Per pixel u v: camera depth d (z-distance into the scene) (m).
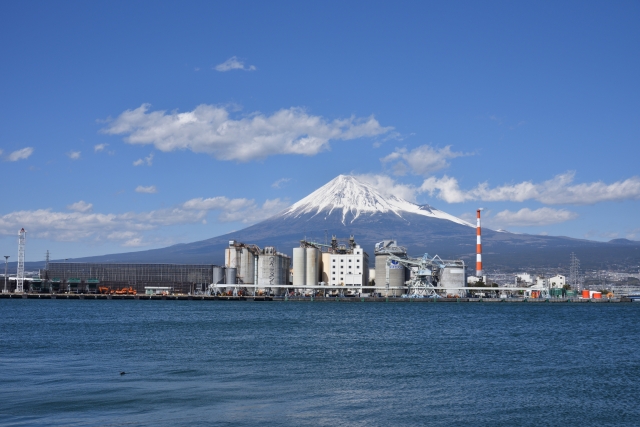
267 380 78.31
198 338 128.12
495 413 62.75
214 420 59.09
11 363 90.62
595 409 64.69
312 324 173.00
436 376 82.31
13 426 56.97
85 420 58.88
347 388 73.81
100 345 113.75
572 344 121.75
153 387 73.12
